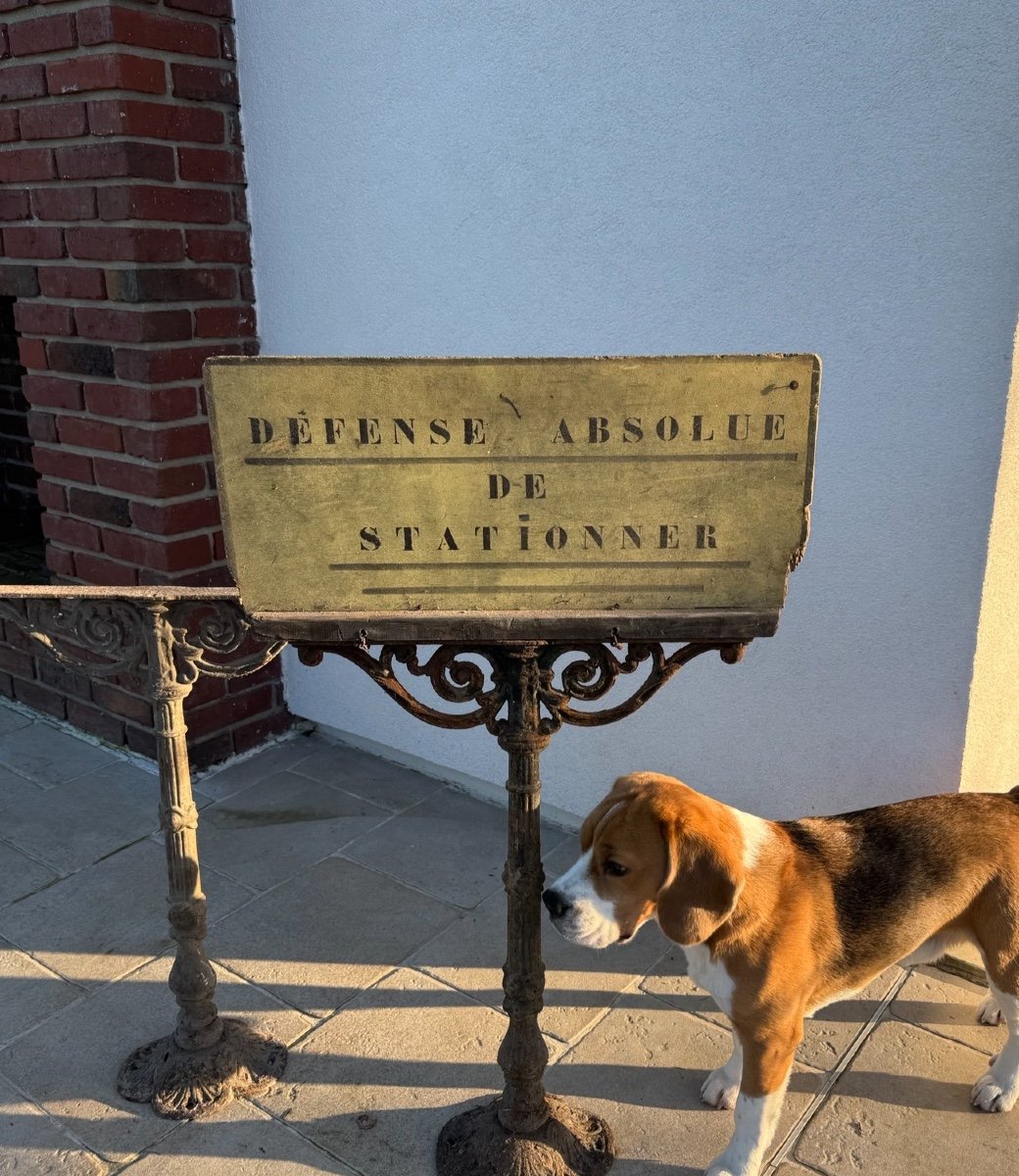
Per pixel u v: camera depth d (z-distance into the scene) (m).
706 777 3.53
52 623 2.39
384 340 3.90
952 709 2.96
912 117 2.65
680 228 3.11
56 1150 2.45
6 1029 2.87
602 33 3.09
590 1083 2.65
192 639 2.39
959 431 2.77
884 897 2.30
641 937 3.30
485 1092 2.62
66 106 3.73
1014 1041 2.50
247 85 3.97
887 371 2.85
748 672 3.33
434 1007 2.95
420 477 1.81
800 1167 2.38
